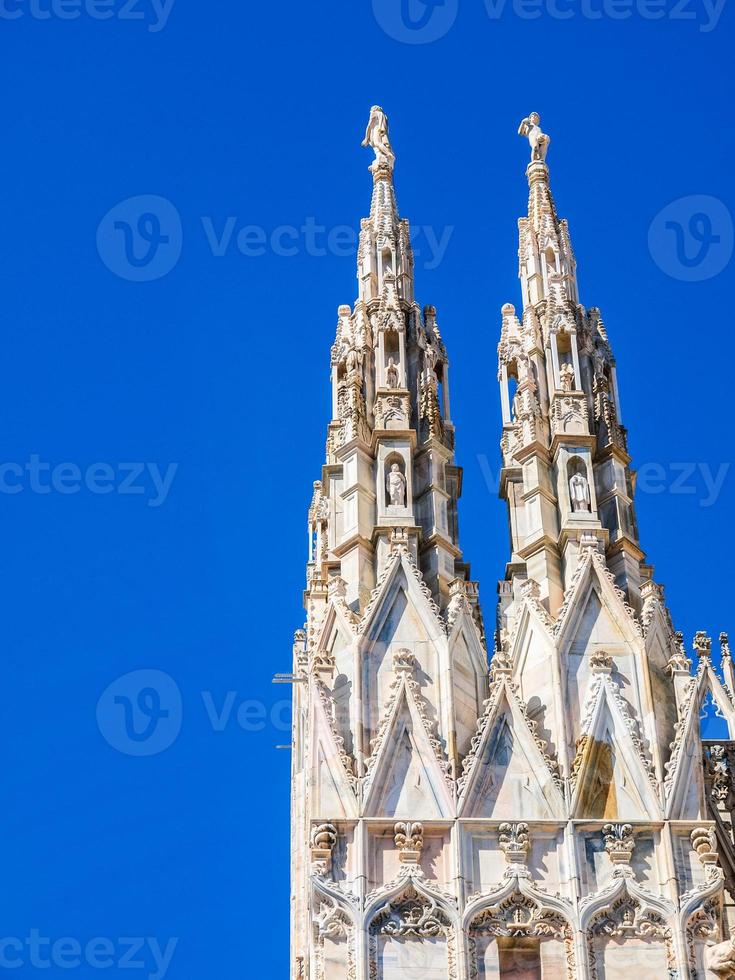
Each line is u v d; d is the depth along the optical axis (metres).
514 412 87.00
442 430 85.75
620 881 73.19
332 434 86.50
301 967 82.25
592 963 71.94
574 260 90.75
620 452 84.38
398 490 83.00
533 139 94.19
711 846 74.06
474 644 79.25
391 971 71.69
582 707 77.25
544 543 82.00
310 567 95.12
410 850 73.69
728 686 94.38
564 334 87.12
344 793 74.81
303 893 84.75
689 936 72.44
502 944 72.44
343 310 90.19
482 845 74.06
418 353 87.62
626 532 82.38
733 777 83.88
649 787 75.19
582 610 79.44
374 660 78.06
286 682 86.50
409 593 79.69
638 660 78.19
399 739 76.06
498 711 76.75
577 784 75.19
